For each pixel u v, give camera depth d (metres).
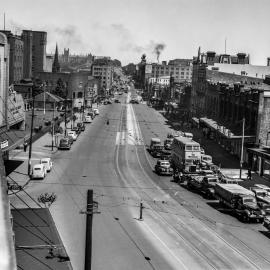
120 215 43.94
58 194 51.16
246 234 40.09
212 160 79.81
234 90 92.94
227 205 47.50
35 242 32.00
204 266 31.77
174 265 31.75
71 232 37.66
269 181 64.44
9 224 8.53
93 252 33.44
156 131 120.94
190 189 58.72
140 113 173.50
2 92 59.53
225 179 57.97
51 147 85.00
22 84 159.75
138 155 84.19
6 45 59.88
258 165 71.06
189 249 35.22
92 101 198.00
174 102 198.25
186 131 122.44
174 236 38.31
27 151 79.12
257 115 75.75
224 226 42.25
